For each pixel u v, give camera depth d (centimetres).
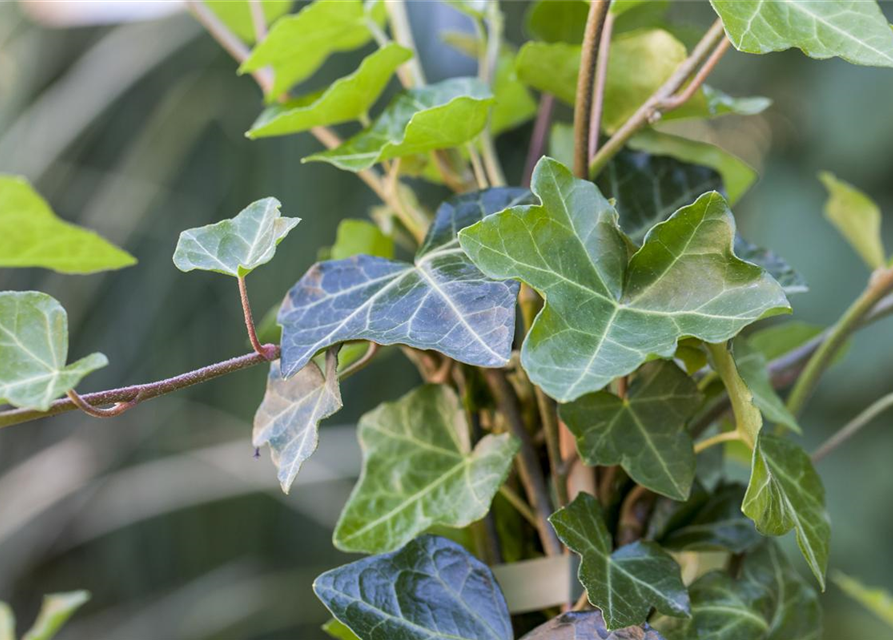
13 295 29
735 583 33
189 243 30
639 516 34
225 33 42
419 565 32
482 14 35
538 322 27
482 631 31
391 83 83
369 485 34
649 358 28
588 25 31
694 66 33
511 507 37
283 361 30
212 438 94
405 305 30
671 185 36
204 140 93
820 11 30
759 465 28
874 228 40
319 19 37
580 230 29
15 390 28
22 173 89
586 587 29
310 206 88
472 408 36
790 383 40
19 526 88
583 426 31
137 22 90
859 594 41
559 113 87
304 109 34
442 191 81
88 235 35
